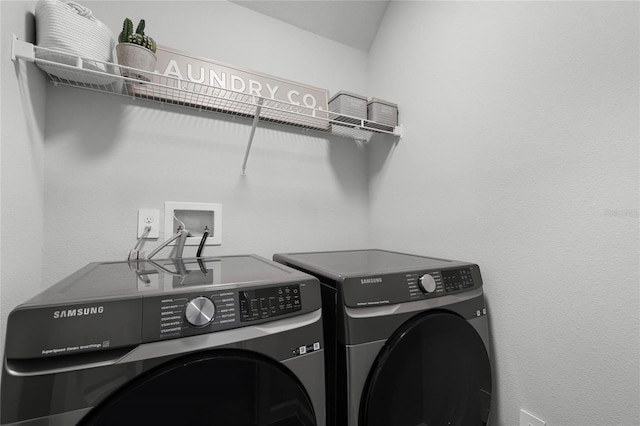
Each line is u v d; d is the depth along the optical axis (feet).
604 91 2.72
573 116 2.95
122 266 3.34
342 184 5.79
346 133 5.61
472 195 3.99
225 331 2.07
